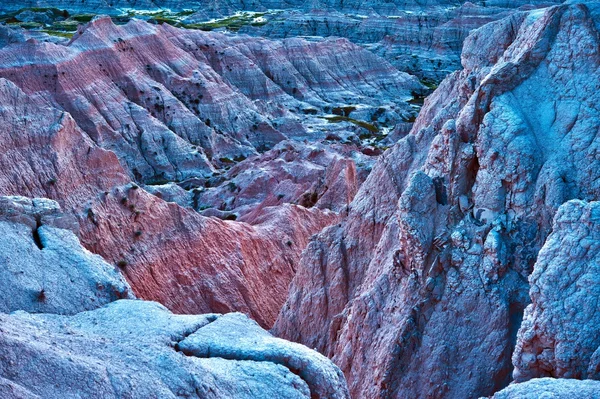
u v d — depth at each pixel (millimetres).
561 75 18422
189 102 86562
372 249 24297
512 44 21984
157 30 94812
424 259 18031
